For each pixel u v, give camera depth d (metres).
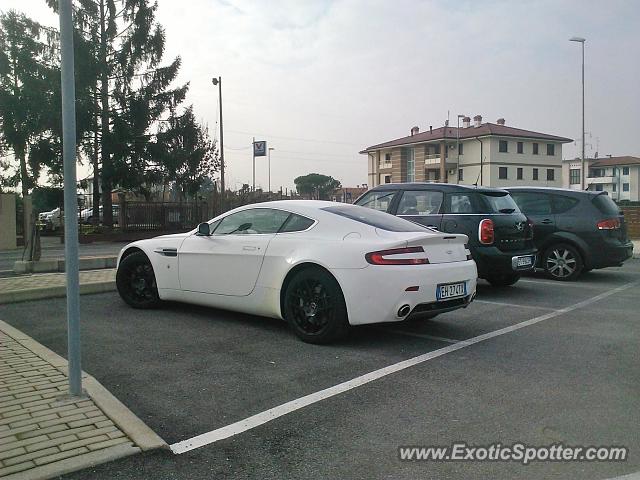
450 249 5.49
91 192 31.19
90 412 3.48
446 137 67.88
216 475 2.85
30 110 25.25
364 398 3.92
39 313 6.72
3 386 3.94
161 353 5.02
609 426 3.46
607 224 9.39
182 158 28.77
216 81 32.75
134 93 27.91
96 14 27.27
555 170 70.50
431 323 6.29
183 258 6.42
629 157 98.88
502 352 5.09
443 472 2.91
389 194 8.92
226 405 3.80
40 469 2.79
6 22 25.86
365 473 2.89
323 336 5.21
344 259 5.10
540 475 2.88
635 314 6.80
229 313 6.70
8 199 21.06
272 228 5.89
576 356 4.96
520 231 8.27
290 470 2.91
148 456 3.02
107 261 11.16
